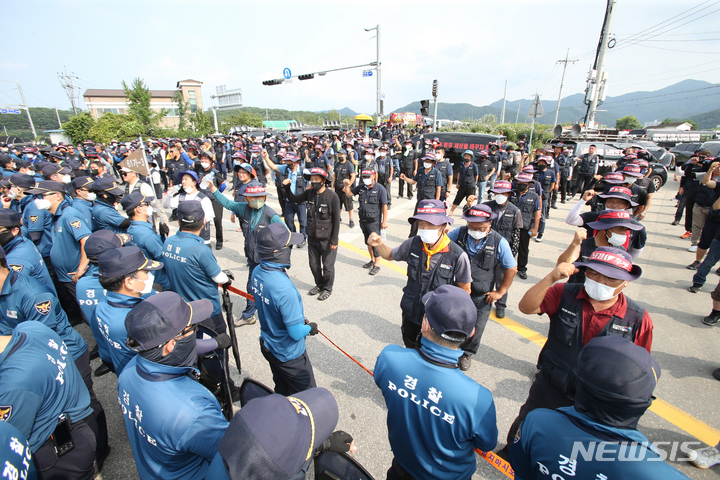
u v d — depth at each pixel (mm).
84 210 4539
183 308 1523
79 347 2523
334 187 8312
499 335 4359
